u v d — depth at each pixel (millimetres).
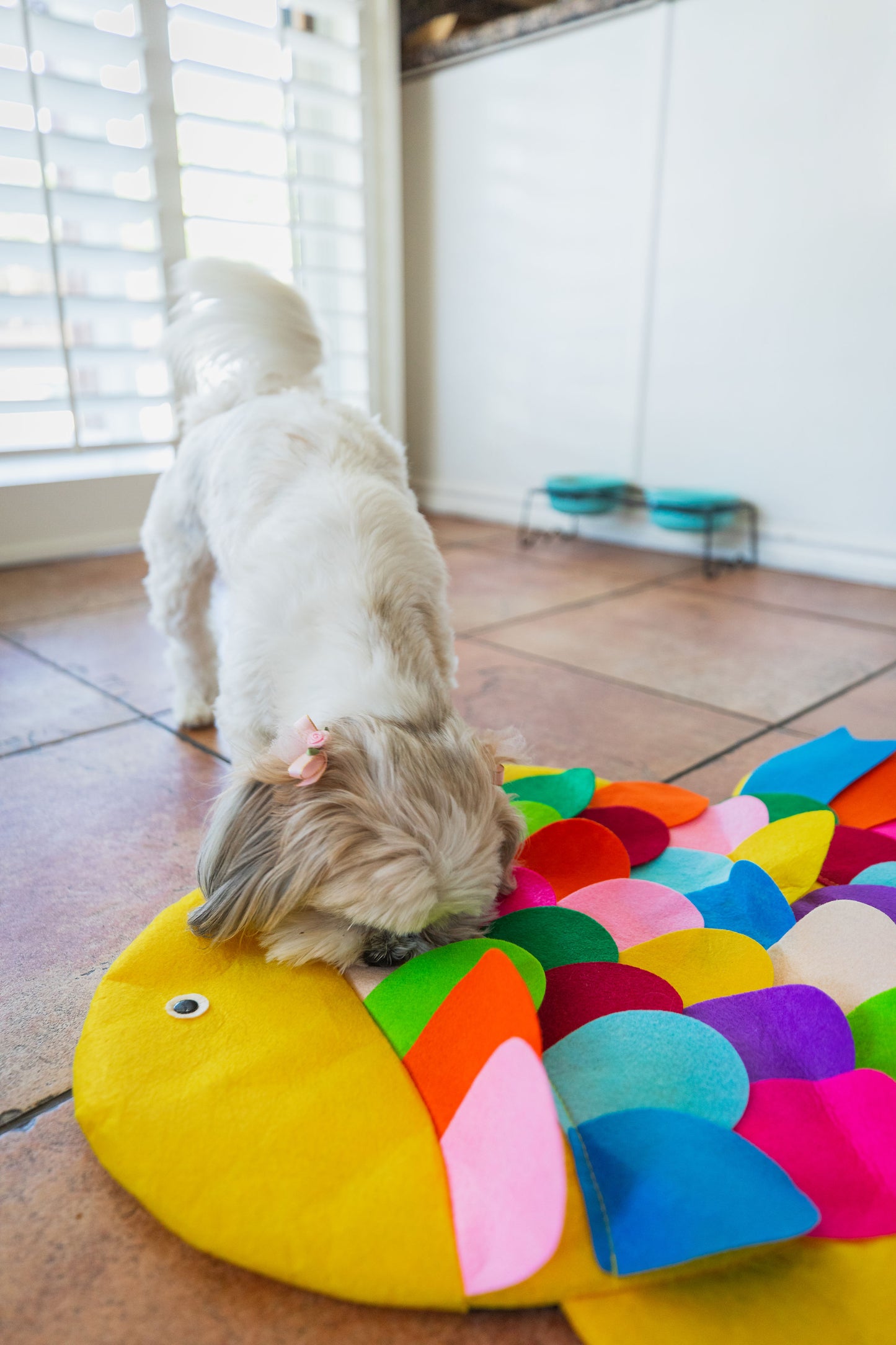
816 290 3844
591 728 2512
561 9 4238
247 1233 1010
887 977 1423
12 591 3785
